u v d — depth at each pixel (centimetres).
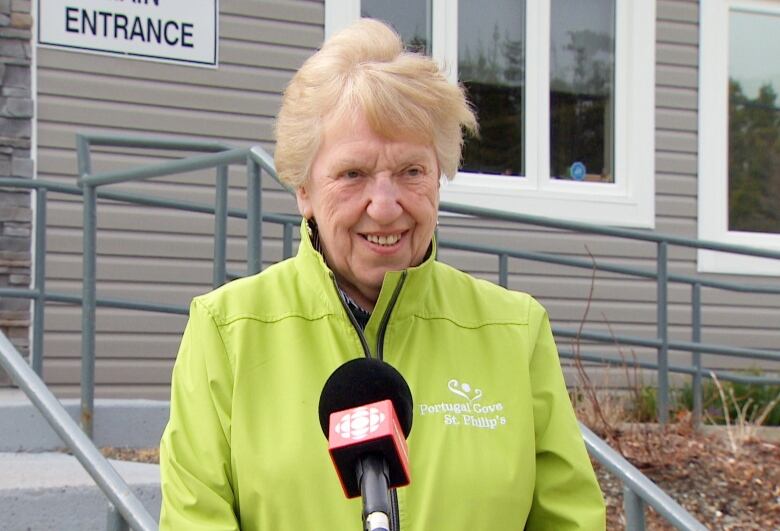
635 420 618
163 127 653
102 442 480
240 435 172
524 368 183
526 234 745
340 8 704
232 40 674
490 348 185
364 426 147
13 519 350
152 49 651
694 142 793
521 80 759
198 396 175
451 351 183
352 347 179
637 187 774
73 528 357
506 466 175
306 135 179
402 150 175
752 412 686
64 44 629
